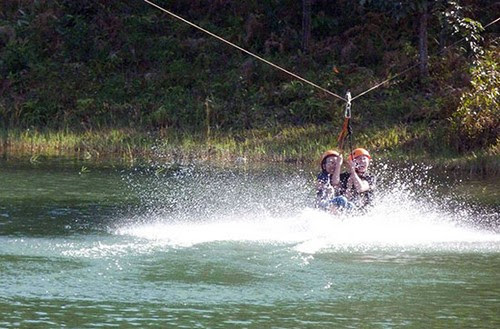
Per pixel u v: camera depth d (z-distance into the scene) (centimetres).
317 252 3353
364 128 7131
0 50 8938
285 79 8094
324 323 2478
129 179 5412
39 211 4216
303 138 6969
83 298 2706
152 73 8338
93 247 3403
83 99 7956
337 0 8900
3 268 3059
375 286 2870
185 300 2695
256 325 2455
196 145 6931
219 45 8656
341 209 3803
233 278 2961
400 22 8625
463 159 6128
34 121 7812
